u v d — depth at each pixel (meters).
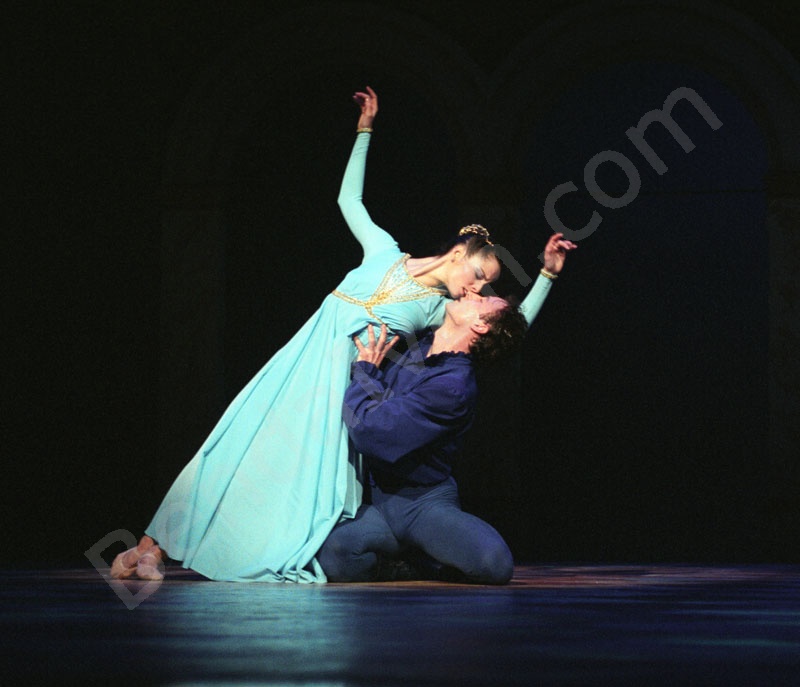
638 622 3.99
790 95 18.28
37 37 19.33
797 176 18.08
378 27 18.95
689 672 2.76
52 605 4.71
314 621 3.97
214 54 19.34
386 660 2.93
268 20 19.20
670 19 18.45
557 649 3.18
